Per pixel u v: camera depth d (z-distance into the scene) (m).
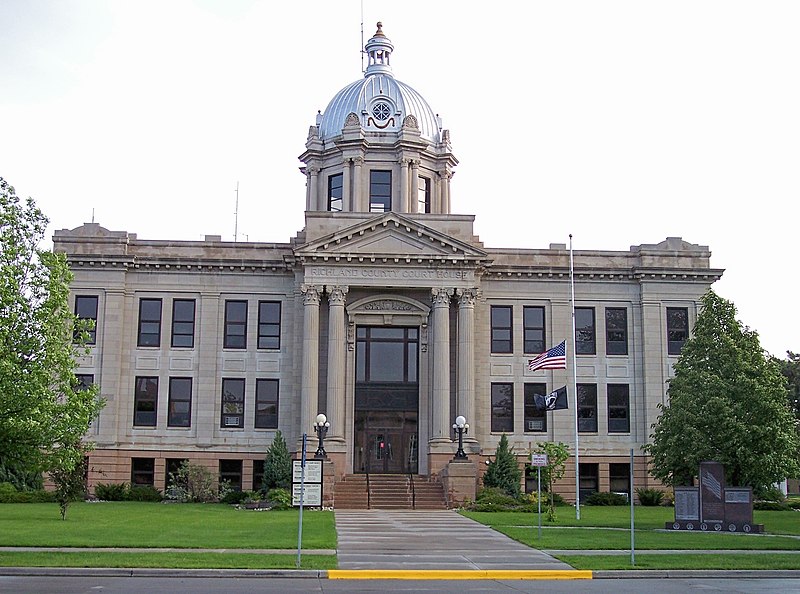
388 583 22.61
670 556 27.75
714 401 42.66
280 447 54.41
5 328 33.41
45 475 57.06
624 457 59.31
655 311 60.47
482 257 57.12
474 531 36.38
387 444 57.56
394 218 56.88
